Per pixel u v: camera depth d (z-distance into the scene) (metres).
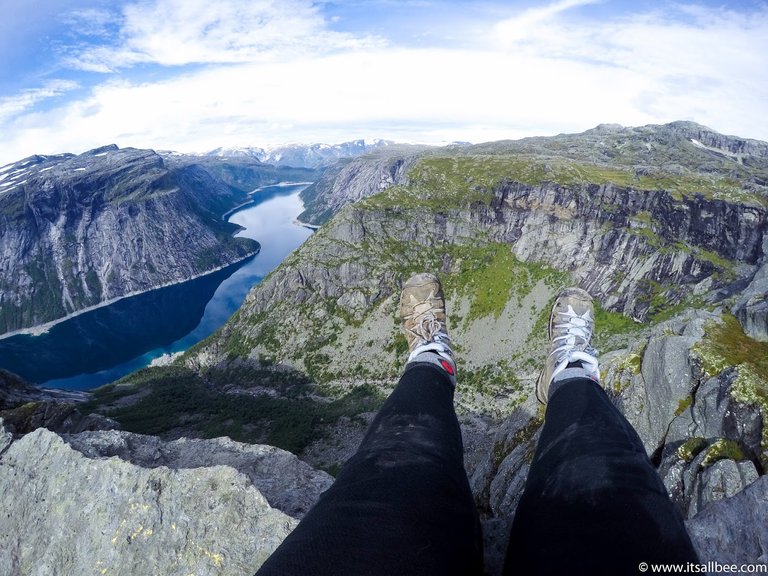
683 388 18.27
